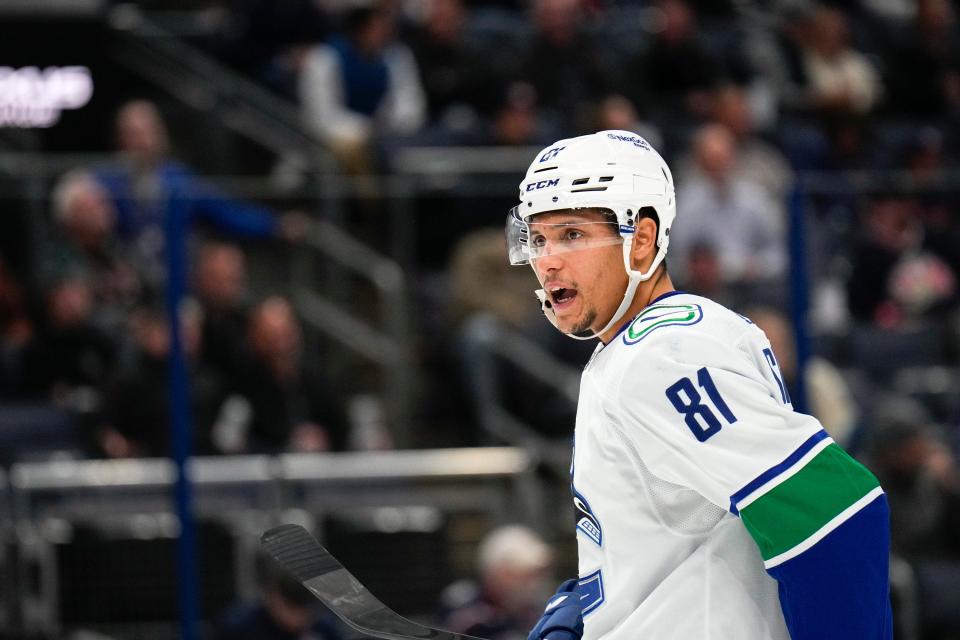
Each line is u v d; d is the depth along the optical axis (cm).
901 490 1878
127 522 1744
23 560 1725
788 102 3062
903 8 3653
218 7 3102
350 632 1702
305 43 2872
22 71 2775
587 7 3281
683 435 718
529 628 1661
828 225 1989
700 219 2305
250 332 1936
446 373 2014
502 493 1811
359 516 1770
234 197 1994
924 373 2120
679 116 2909
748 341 751
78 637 1731
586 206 765
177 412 1692
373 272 2030
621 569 761
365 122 2677
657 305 767
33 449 1948
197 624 1678
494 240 2039
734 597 740
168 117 2778
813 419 721
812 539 698
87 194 1975
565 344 2027
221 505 1734
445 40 2803
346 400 2011
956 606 1800
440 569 1783
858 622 700
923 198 2023
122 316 1961
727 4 3400
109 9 2839
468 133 2516
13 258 2011
